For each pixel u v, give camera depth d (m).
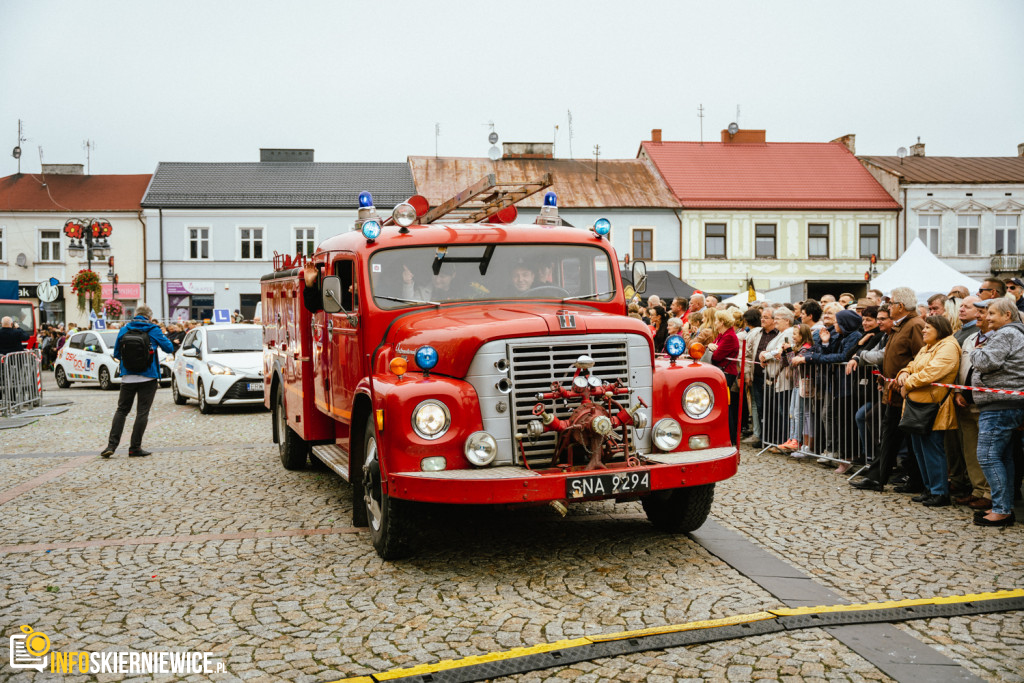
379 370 5.77
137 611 4.50
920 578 4.82
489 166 38.25
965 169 37.72
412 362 5.28
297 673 3.68
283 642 4.04
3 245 37.66
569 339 5.02
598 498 4.77
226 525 6.39
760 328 10.36
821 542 5.59
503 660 3.73
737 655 3.76
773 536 5.76
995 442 5.95
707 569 5.03
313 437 7.66
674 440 5.23
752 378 10.23
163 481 8.25
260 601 4.63
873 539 5.66
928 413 6.54
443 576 5.00
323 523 6.40
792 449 9.12
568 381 5.01
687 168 37.47
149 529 6.29
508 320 5.06
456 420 4.82
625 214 35.22
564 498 4.68
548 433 4.92
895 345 7.08
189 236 36.91
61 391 21.17
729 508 6.64
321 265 7.14
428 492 4.65
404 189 37.81
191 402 17.28
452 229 6.16
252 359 15.12
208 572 5.19
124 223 37.38
